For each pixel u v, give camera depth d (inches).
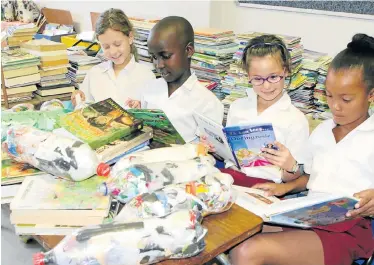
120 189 35.2
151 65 81.2
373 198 41.3
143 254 28.8
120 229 29.2
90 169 38.3
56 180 39.0
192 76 61.7
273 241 41.3
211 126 47.7
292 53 65.5
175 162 37.9
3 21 122.8
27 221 34.0
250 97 57.9
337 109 43.9
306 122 55.1
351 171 47.1
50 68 81.7
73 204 34.3
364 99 43.2
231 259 41.8
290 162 48.2
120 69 73.7
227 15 92.0
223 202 35.0
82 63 86.7
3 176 39.5
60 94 84.2
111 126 46.9
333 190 47.6
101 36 68.1
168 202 32.5
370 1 68.6
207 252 31.1
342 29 73.9
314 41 78.5
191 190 33.9
